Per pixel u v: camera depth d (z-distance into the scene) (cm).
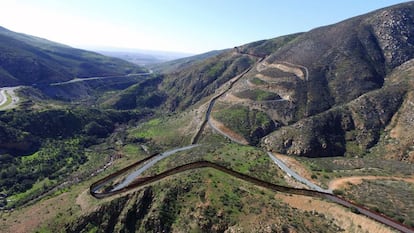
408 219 6450
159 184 7712
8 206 10581
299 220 6588
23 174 12656
